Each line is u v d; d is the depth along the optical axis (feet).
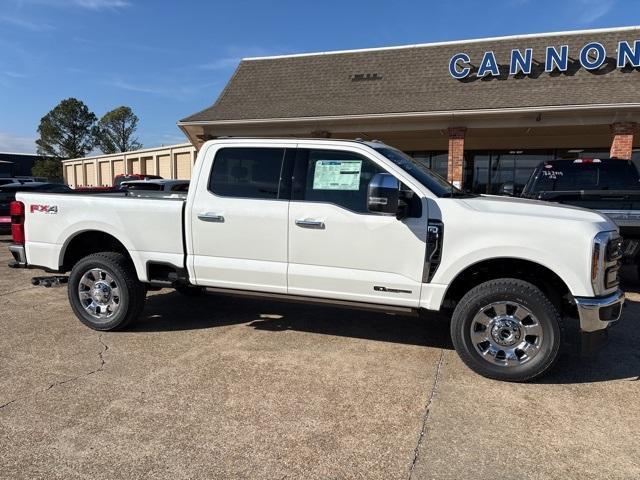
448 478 9.30
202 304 21.25
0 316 19.29
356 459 9.87
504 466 9.68
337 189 14.93
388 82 53.67
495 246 13.41
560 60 47.42
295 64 59.57
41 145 240.94
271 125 51.16
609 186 25.49
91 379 13.46
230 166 16.05
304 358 15.15
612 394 12.87
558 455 10.07
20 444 10.27
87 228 17.46
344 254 14.71
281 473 9.40
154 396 12.48
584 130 51.29
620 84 44.39
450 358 15.30
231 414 11.61
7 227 40.11
